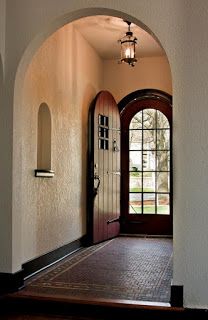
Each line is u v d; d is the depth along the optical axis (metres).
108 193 6.07
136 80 6.65
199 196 3.09
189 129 3.12
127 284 3.68
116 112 6.38
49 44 4.45
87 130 5.81
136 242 5.93
